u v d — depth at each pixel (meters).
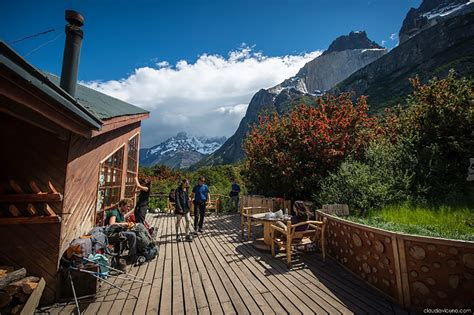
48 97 2.26
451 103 7.47
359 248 4.00
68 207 3.64
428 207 5.36
